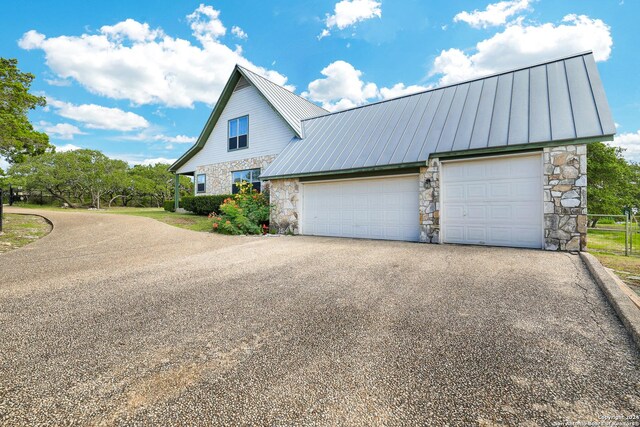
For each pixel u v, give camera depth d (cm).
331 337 299
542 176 709
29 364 253
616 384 219
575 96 750
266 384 226
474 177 798
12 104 1381
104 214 1664
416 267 568
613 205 1902
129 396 213
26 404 204
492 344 278
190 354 270
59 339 298
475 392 213
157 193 3712
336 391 217
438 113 947
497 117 808
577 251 671
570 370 237
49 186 2802
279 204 1170
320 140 1196
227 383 227
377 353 267
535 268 535
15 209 1858
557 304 369
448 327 315
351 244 855
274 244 875
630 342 277
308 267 589
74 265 621
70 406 202
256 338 300
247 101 1652
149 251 775
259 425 186
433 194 838
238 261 650
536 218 725
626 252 754
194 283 490
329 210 1066
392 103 1148
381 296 416
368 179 986
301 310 371
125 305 392
